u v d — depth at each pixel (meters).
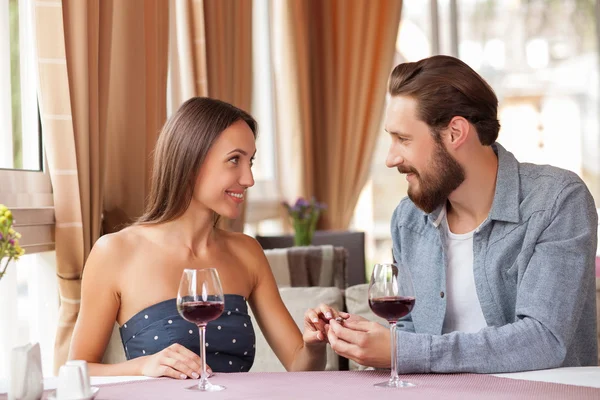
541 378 1.54
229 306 2.06
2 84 2.70
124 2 2.92
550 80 6.45
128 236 2.07
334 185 5.67
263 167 5.46
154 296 2.00
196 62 3.80
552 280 1.73
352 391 1.46
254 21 5.44
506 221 1.87
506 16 6.45
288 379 1.60
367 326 1.63
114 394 1.48
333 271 3.69
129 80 2.94
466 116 1.84
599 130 6.42
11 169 2.64
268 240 4.79
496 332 1.64
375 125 5.70
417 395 1.40
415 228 2.05
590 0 6.43
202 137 2.01
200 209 2.08
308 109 5.52
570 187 1.84
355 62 5.70
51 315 2.87
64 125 2.58
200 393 1.47
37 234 2.58
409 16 6.39
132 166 2.96
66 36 2.61
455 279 1.97
